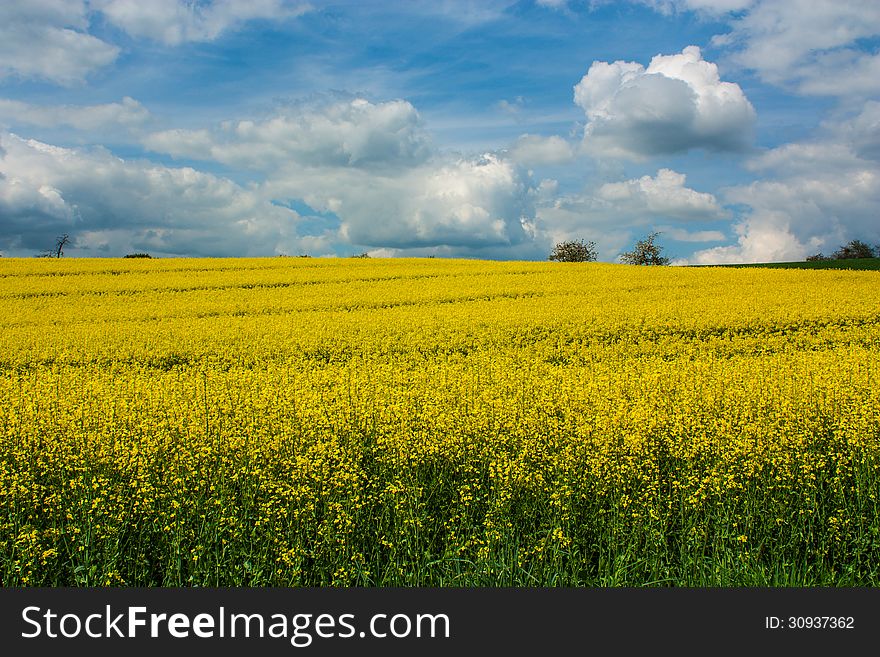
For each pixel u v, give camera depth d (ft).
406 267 123.75
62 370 50.78
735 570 20.58
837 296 82.89
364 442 30.66
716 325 65.57
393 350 57.88
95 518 23.09
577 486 25.41
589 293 89.45
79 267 117.29
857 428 29.01
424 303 84.43
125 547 22.74
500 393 38.50
